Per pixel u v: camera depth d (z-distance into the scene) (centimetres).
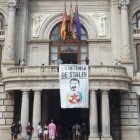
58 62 3662
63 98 3275
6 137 3616
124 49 3853
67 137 3750
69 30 4103
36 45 4053
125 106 3666
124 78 3447
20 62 3875
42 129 3300
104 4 4134
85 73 3322
